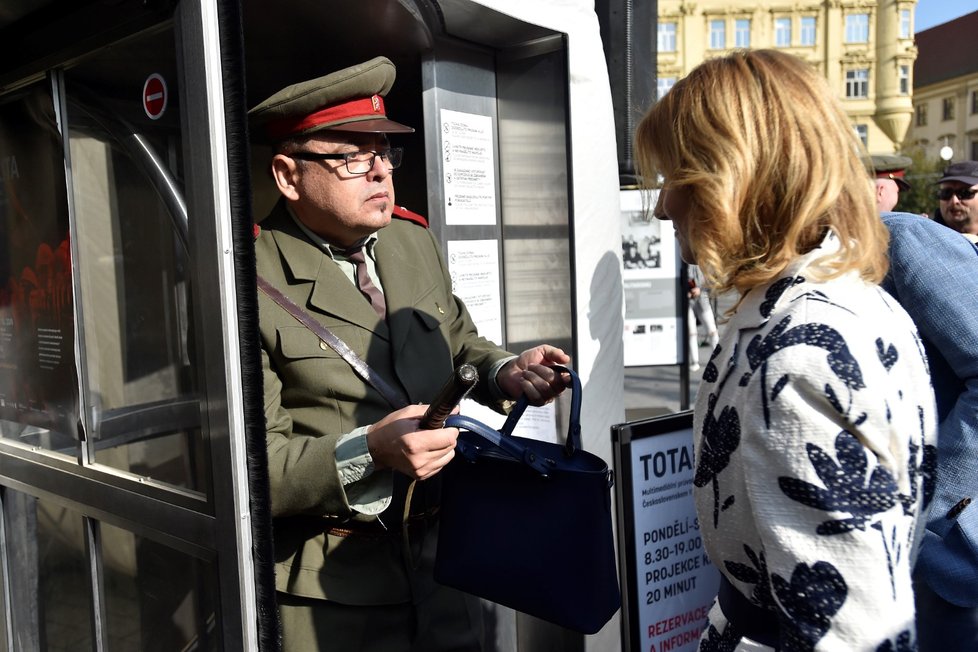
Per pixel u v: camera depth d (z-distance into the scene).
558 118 2.21
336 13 1.95
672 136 0.99
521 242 2.36
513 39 2.24
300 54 2.24
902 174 3.36
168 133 1.24
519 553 1.42
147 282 1.33
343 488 1.37
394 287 1.66
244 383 1.17
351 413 1.52
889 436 0.82
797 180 0.91
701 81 0.98
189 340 1.24
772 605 0.90
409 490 1.51
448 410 1.28
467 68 2.25
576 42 2.18
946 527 1.81
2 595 1.84
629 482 1.80
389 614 1.57
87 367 1.52
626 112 3.19
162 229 1.27
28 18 1.54
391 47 2.16
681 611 1.89
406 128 1.58
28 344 1.73
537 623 2.26
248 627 1.18
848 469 0.80
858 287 0.91
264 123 1.58
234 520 1.17
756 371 0.86
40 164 1.61
